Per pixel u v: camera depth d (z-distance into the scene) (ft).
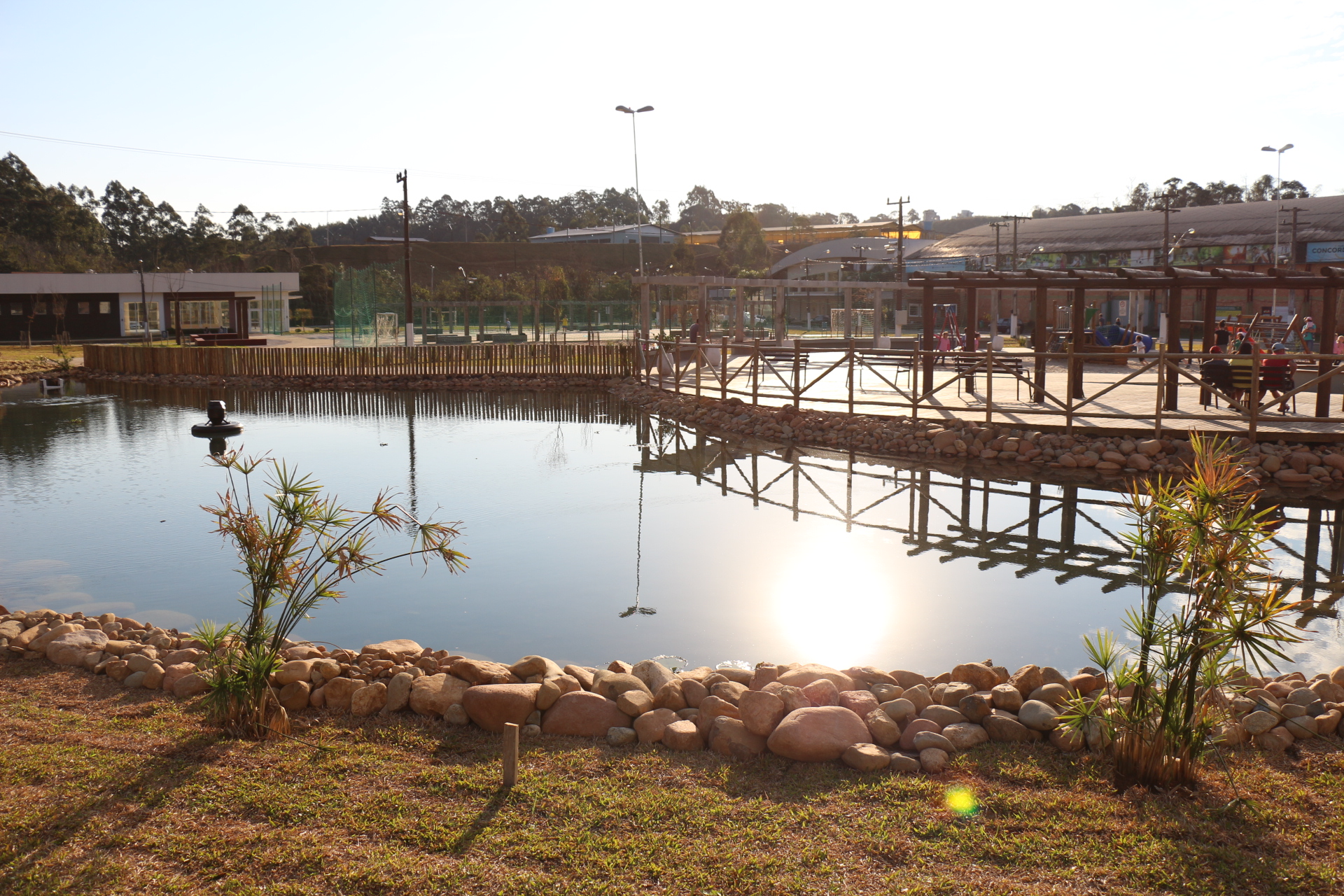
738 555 35.35
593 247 454.81
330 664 19.42
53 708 18.63
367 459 58.80
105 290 198.18
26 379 125.80
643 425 75.66
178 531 39.86
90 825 13.74
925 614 27.91
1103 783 14.94
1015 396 69.56
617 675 18.61
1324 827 13.56
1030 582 31.22
